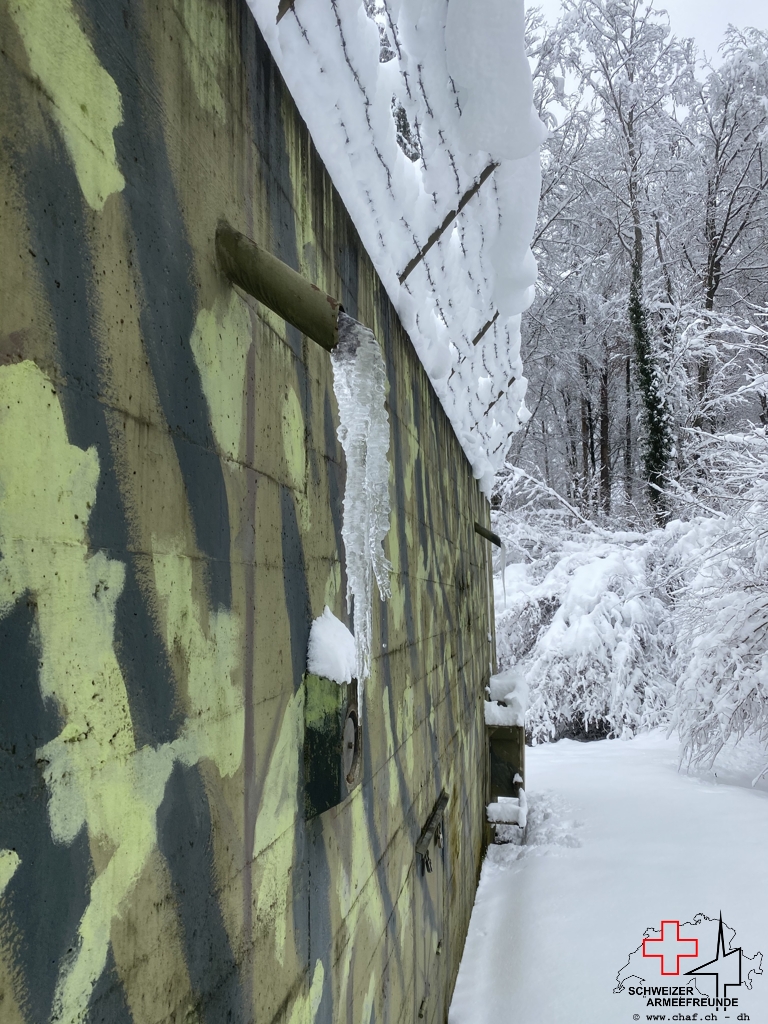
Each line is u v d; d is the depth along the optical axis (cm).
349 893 135
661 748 840
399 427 212
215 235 85
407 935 194
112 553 61
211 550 81
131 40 68
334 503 137
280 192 112
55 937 51
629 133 1496
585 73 1477
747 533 725
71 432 56
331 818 125
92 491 58
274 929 96
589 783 632
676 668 790
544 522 1314
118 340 63
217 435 84
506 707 542
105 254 62
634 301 1354
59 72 56
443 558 309
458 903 326
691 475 1127
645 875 382
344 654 119
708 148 1499
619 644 1030
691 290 1455
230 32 93
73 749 54
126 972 60
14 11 52
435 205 190
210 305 83
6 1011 46
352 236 162
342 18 120
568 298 1582
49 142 55
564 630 1072
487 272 256
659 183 1498
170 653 70
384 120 149
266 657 98
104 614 59
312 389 126
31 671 50
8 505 49
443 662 301
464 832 363
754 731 672
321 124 129
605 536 1195
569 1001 271
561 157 1475
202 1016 74
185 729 73
